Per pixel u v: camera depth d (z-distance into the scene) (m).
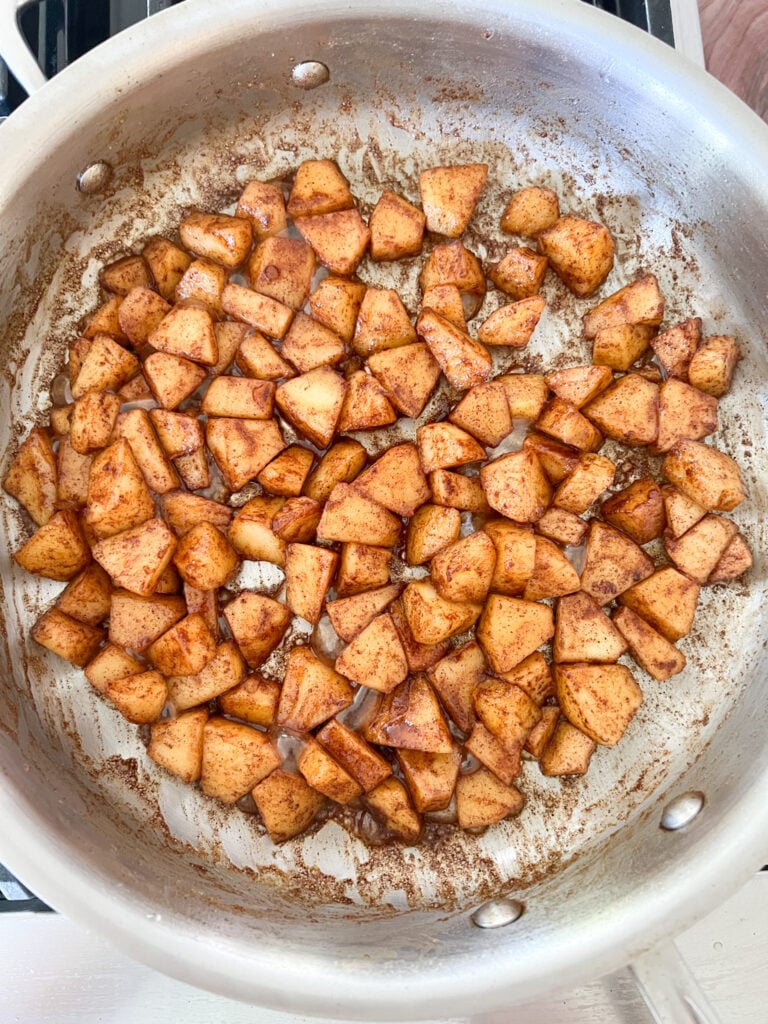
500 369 0.28
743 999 0.26
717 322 0.28
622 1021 0.26
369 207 0.29
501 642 0.26
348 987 0.21
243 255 0.27
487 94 0.27
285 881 0.27
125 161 0.26
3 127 0.23
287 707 0.26
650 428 0.27
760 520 0.28
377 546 0.27
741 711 0.27
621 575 0.27
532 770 0.28
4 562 0.27
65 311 0.27
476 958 0.22
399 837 0.27
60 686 0.27
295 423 0.27
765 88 0.31
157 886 0.23
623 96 0.25
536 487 0.26
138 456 0.26
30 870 0.21
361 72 0.27
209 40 0.23
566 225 0.27
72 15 0.28
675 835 0.24
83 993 0.26
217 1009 0.26
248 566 0.28
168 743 0.26
